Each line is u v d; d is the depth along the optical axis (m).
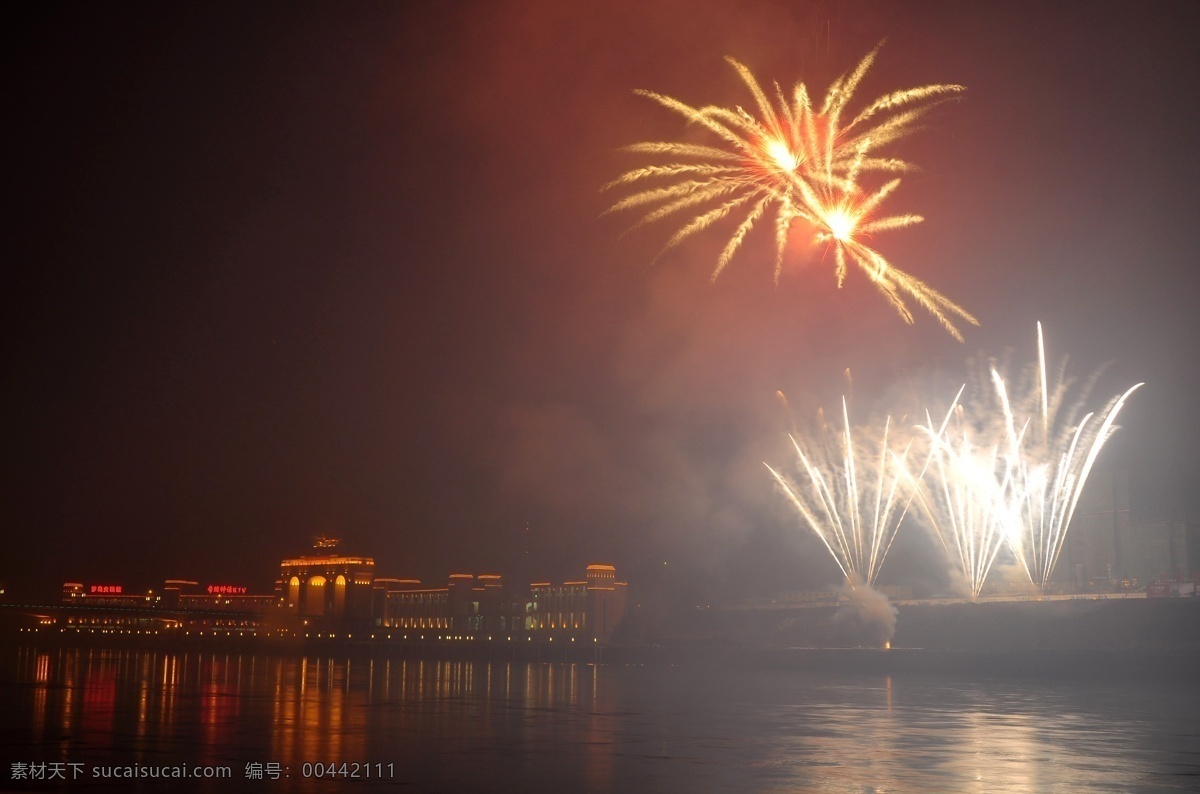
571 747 51.00
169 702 79.00
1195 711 70.06
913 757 46.81
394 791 38.75
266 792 38.59
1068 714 68.12
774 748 50.22
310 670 147.62
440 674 135.00
